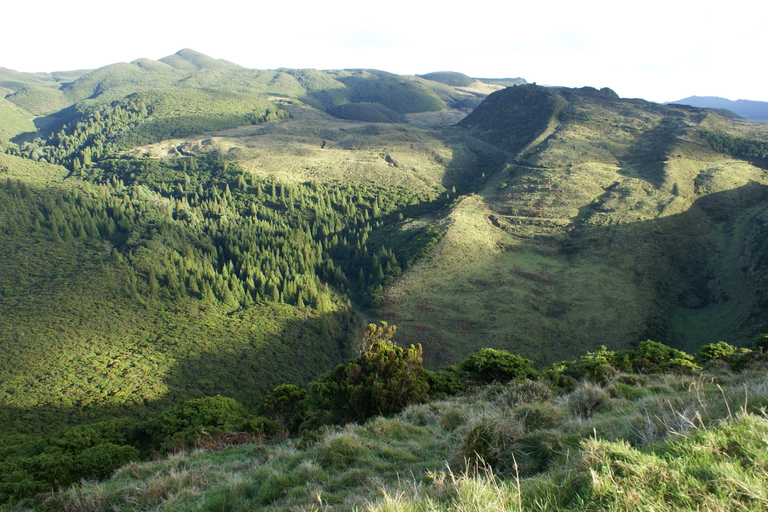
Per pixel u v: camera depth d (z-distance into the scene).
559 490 3.63
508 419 6.64
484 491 3.77
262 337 67.56
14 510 10.03
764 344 18.83
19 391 50.22
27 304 65.81
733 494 2.85
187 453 12.58
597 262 71.56
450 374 18.06
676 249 73.00
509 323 62.25
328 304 76.19
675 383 9.66
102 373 54.84
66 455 13.88
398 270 81.31
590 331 58.88
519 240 81.31
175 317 68.81
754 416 3.82
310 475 6.82
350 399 13.09
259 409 19.50
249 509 6.27
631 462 3.46
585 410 8.30
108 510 7.67
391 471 6.72
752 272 61.97
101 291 71.00
